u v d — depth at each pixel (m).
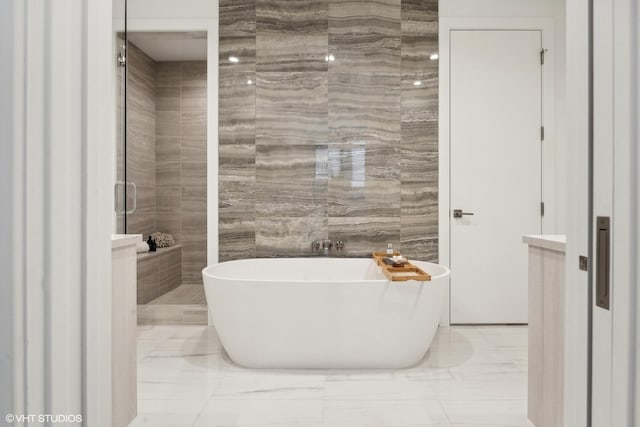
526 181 3.53
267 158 3.53
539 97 3.52
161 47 4.62
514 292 3.54
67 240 0.54
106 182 0.62
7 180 0.47
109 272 0.63
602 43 0.55
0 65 0.47
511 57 3.51
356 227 3.54
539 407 1.74
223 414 2.02
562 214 3.52
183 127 5.04
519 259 3.54
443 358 2.77
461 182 3.53
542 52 3.51
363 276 3.43
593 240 0.57
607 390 0.54
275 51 3.51
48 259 0.51
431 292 2.54
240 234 3.55
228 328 2.58
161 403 2.14
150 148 4.92
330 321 2.51
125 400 1.74
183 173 5.04
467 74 3.51
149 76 4.90
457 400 2.17
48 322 0.51
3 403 0.47
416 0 3.50
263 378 2.44
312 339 2.53
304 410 2.06
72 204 0.55
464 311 3.54
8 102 0.47
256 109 3.52
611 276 0.52
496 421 1.95
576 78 0.64
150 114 4.93
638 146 0.49
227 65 3.51
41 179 0.50
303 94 3.52
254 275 3.35
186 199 5.03
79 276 0.56
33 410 0.49
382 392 2.26
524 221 3.53
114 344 1.64
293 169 3.54
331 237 3.55
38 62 0.50
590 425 0.60
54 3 0.51
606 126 0.54
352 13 3.51
